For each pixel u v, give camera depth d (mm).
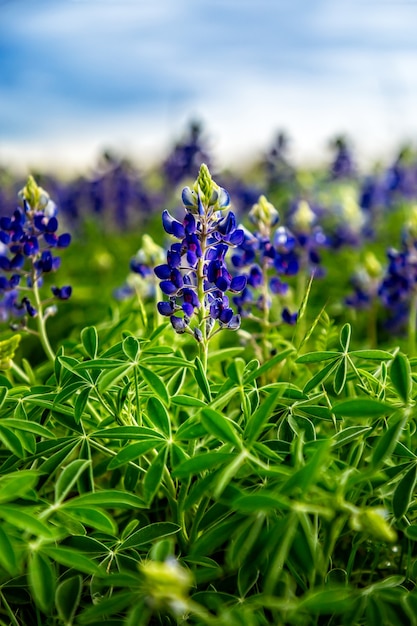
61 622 359
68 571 363
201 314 407
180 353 465
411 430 399
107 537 372
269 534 315
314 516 346
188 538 387
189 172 1407
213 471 358
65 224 1586
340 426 416
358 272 817
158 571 270
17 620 377
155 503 444
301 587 348
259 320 536
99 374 410
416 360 410
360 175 1525
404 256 647
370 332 806
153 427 408
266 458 375
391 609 316
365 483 377
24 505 362
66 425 397
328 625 351
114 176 1623
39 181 1634
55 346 799
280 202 1668
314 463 306
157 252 611
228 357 513
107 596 354
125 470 405
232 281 411
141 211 1699
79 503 338
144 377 384
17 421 377
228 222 405
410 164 1392
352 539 406
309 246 814
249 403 378
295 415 393
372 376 417
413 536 338
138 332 579
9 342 432
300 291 816
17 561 312
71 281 1124
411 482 347
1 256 490
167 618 359
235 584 366
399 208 1607
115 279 1115
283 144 1561
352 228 1142
